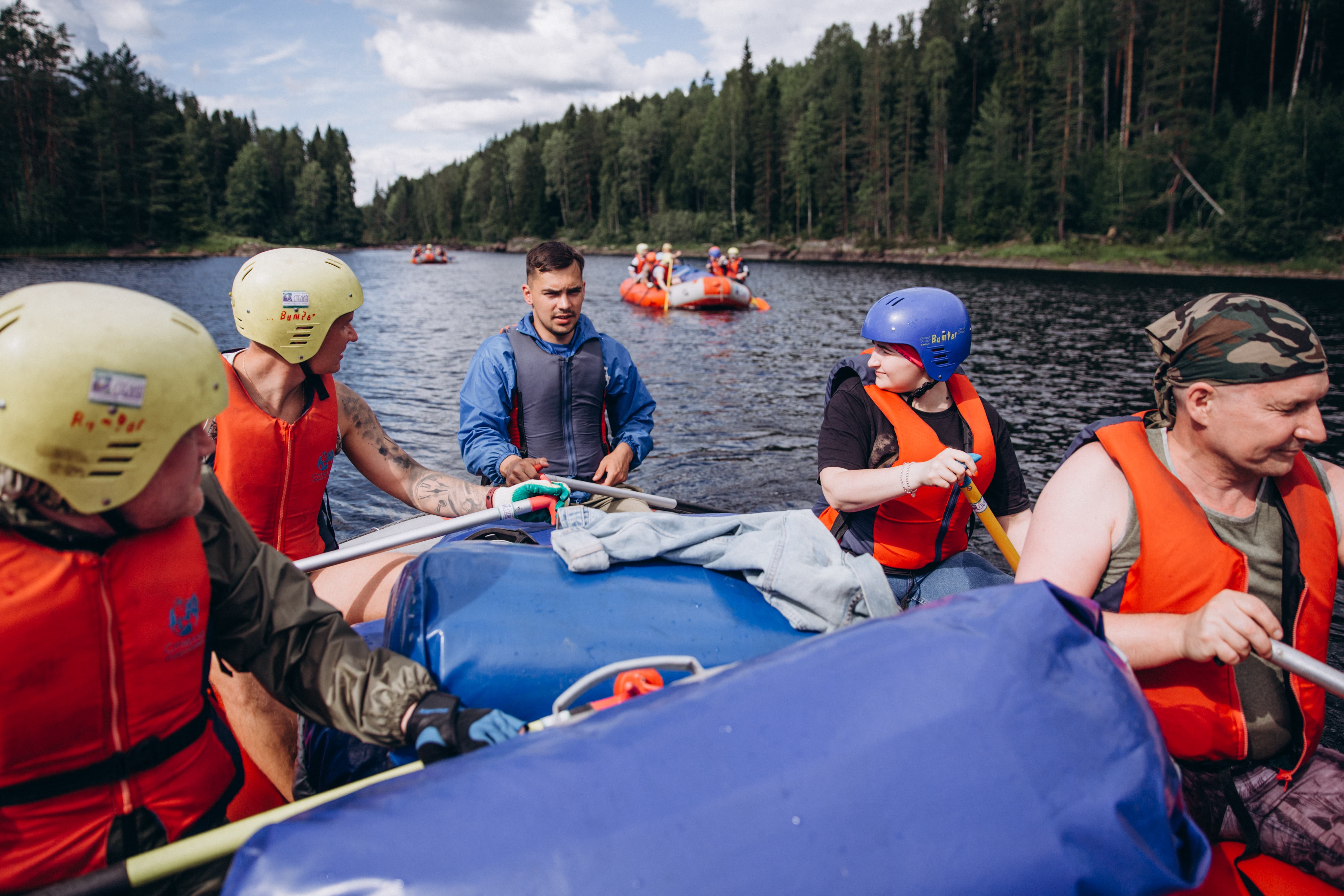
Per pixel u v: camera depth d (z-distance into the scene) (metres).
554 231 94.81
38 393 0.98
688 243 73.19
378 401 8.88
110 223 60.03
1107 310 19.77
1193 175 45.44
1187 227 44.56
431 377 10.37
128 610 1.15
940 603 1.22
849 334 14.94
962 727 0.98
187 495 1.17
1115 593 1.64
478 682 1.42
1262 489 1.58
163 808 1.25
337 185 106.44
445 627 1.47
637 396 3.83
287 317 2.07
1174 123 46.16
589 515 1.92
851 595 1.67
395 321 17.16
